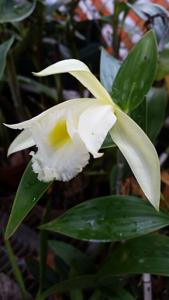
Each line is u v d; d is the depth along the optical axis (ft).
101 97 0.70
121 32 1.38
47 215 0.95
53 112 0.70
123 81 0.73
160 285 1.06
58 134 0.75
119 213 0.78
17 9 1.03
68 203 1.36
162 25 1.08
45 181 0.71
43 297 0.92
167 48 0.87
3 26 1.21
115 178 1.05
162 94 0.92
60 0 1.39
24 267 1.22
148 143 0.67
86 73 0.65
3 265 1.23
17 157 1.47
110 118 0.68
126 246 0.82
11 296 1.13
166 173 0.87
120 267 0.80
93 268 0.99
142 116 0.79
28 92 1.59
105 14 1.63
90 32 1.64
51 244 1.02
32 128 0.71
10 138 1.52
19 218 0.70
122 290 0.89
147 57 0.72
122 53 1.59
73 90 1.61
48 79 1.61
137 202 0.79
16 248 1.28
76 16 1.67
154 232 0.94
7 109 1.54
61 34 1.56
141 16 1.18
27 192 0.71
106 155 1.31
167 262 0.78
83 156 0.71
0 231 1.33
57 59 1.55
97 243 1.13
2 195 1.44
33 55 1.44
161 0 1.42
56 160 0.73
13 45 1.48
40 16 1.26
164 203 0.85
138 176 0.67
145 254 0.80
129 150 0.69
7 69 1.23
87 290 1.04
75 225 0.76
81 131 0.66
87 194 1.38
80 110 0.70
